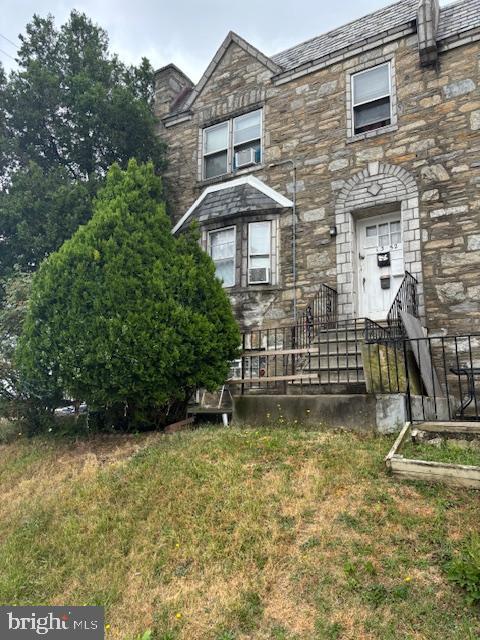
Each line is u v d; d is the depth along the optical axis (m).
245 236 10.02
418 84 9.11
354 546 3.45
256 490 4.34
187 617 3.15
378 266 9.22
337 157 9.73
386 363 6.29
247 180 10.30
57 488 5.27
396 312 7.30
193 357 6.52
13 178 10.57
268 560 3.46
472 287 7.93
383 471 4.41
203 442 5.70
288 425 6.27
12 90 11.08
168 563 3.71
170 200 11.93
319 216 9.66
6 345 7.73
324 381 6.93
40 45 11.91
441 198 8.46
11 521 4.79
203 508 4.23
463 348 7.82
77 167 11.85
